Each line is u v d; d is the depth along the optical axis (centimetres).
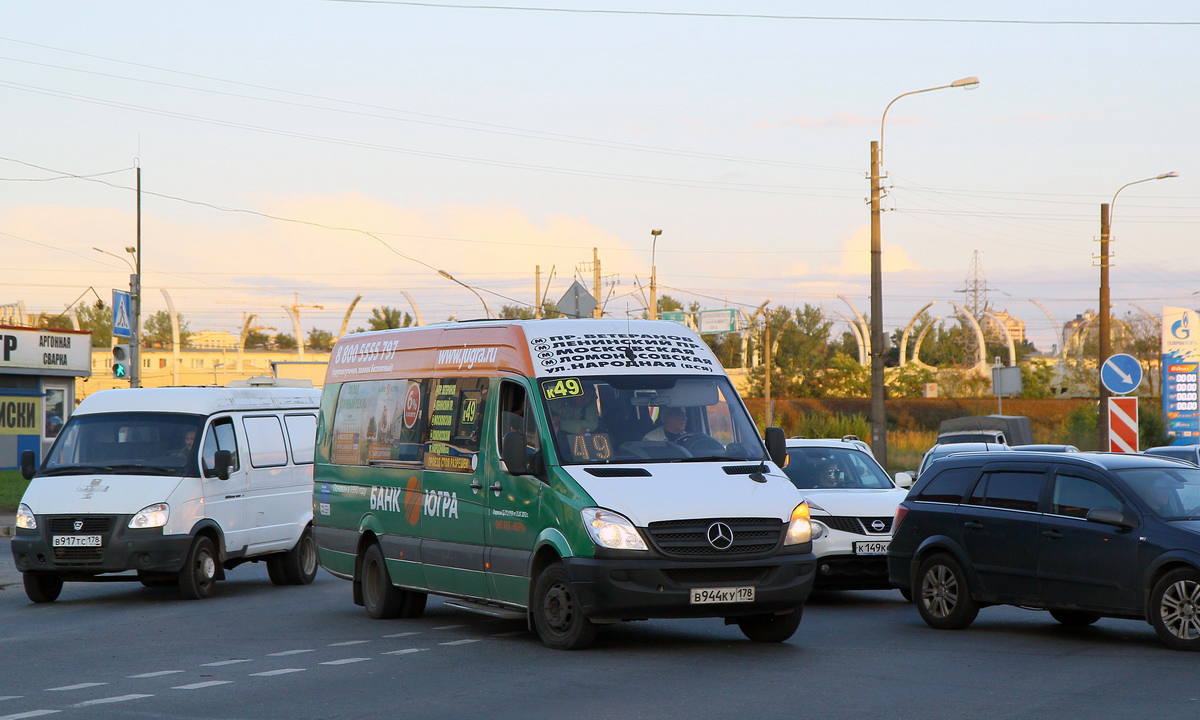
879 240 4119
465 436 1538
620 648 1379
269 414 2239
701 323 8725
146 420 2058
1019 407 7150
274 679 1211
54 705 1086
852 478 2017
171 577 2048
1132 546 1370
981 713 1009
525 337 1477
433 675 1221
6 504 3634
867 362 9350
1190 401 4588
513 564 1423
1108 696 1079
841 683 1152
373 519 1727
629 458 1382
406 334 1739
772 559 1317
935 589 1574
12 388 5372
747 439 1444
